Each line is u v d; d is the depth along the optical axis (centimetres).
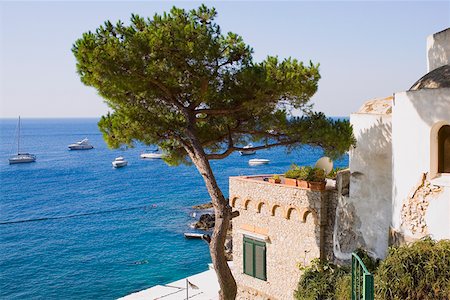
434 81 1494
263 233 2275
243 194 2378
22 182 12131
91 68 1527
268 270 2261
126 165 15912
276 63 1691
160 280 4209
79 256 5144
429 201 1391
